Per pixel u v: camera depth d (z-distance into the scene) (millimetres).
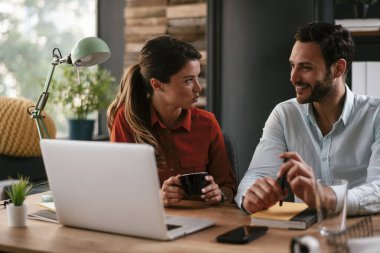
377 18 3920
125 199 1604
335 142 2266
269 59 3883
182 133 2447
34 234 1687
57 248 1539
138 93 2430
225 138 2551
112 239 1621
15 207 1762
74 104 3922
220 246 1524
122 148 1563
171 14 4207
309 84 2141
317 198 1577
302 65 2137
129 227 1633
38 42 4129
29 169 3619
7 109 3459
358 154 2242
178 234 1617
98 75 4031
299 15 3799
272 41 3871
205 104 4098
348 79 3643
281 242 1548
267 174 2281
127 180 1581
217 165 2482
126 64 4426
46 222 1838
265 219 1718
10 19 3926
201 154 2457
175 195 2031
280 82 3865
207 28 4004
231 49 3975
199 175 2025
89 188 1667
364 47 3693
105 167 1611
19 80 4008
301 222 1668
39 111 2201
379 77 3594
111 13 4477
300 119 2324
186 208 2023
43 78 3973
